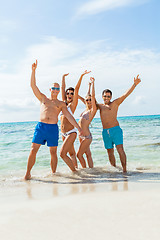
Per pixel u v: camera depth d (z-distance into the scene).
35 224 2.26
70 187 4.27
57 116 5.83
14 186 4.56
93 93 6.36
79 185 4.44
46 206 2.85
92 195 3.36
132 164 7.03
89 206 2.73
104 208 2.62
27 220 2.38
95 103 6.46
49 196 3.55
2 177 5.77
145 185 4.02
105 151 9.70
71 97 6.41
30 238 1.97
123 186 4.03
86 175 5.59
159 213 2.38
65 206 2.79
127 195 3.20
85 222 2.24
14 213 2.63
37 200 3.28
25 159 8.52
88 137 6.46
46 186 4.49
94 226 2.13
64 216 2.44
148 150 9.41
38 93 5.82
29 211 2.68
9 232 2.10
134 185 4.07
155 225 2.09
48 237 1.97
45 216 2.47
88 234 1.98
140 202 2.79
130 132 16.11
